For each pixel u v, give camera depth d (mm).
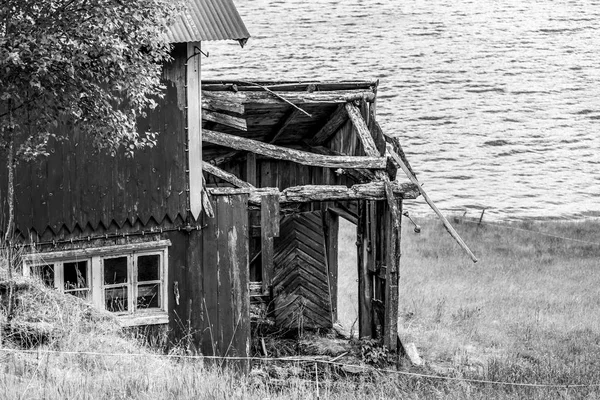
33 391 17594
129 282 27844
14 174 25531
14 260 25375
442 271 54531
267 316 34906
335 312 38625
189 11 27438
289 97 32719
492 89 150000
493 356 34781
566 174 102000
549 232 67625
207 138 30469
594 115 133000
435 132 122250
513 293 49188
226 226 29047
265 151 30953
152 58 21734
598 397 26891
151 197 27719
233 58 172375
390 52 183750
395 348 31656
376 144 32281
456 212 84750
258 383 25266
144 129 27344
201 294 28859
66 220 26469
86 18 19234
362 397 23844
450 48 188250
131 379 19547
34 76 18484
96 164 26750
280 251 35844
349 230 64438
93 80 20312
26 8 18828
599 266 57406
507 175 101188
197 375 21250
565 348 37031
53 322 22500
